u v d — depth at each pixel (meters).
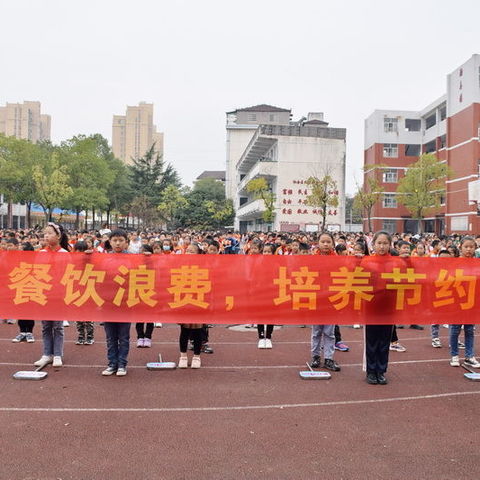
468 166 43.22
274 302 7.12
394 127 55.09
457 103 45.34
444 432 4.87
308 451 4.43
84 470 4.04
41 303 6.99
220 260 7.12
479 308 7.18
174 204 60.06
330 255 7.16
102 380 6.41
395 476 4.00
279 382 6.45
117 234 7.13
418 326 10.64
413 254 10.86
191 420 5.11
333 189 41.12
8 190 37.38
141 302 7.01
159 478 3.94
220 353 8.05
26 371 6.66
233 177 73.06
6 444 4.48
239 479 3.93
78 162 41.16
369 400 5.79
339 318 7.07
